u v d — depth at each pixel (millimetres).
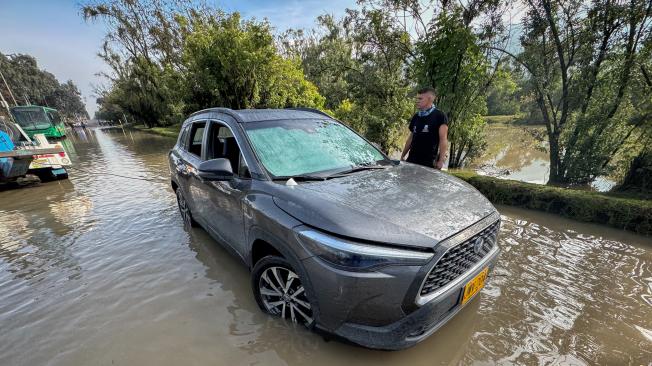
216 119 3301
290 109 3463
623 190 5254
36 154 8180
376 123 9391
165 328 2498
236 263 3475
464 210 2041
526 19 5812
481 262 2062
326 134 3121
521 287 2812
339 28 22922
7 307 2916
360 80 10398
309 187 2217
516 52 6363
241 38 14000
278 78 15469
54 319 2701
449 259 1782
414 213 1907
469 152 8398
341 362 2074
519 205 4910
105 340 2406
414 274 1653
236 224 2668
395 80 9602
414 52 8109
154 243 4145
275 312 2412
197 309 2711
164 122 34812
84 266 3633
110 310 2777
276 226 2066
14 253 4145
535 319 2404
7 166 7621
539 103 6230
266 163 2531
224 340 2322
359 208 1929
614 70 5211
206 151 3389
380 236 1722
